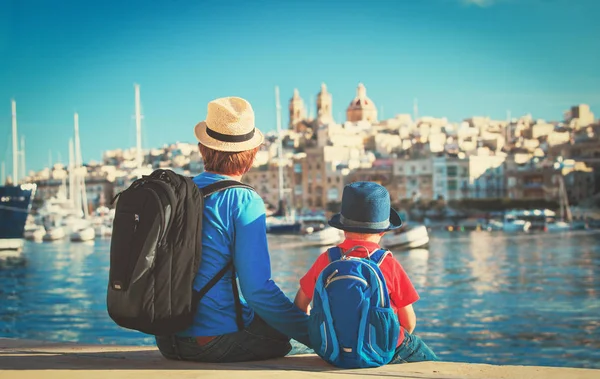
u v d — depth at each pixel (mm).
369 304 5828
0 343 7488
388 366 5945
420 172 185375
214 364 6113
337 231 94062
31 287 50062
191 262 5762
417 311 37906
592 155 192750
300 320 6137
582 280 54500
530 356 25156
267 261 6070
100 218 135625
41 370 5832
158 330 5758
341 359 5902
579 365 23422
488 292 47281
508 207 164750
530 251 85188
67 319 34000
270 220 121750
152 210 5586
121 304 5613
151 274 5629
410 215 174500
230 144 6227
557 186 173625
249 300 6012
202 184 6215
